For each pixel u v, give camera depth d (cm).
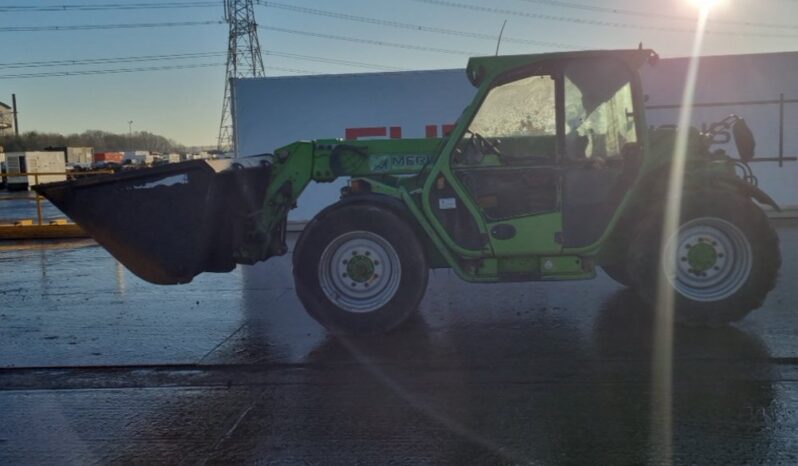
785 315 645
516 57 590
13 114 8288
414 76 1383
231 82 1414
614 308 696
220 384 518
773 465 371
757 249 595
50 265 1098
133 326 686
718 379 492
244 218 643
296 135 1410
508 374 518
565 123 598
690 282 607
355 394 489
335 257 614
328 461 389
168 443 420
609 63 591
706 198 594
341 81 1395
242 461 393
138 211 595
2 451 414
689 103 1299
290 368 548
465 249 603
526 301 743
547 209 602
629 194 596
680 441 400
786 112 1302
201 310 750
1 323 709
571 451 393
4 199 3322
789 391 467
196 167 591
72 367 564
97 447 417
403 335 627
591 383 494
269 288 865
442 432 422
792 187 1322
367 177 669
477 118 607
